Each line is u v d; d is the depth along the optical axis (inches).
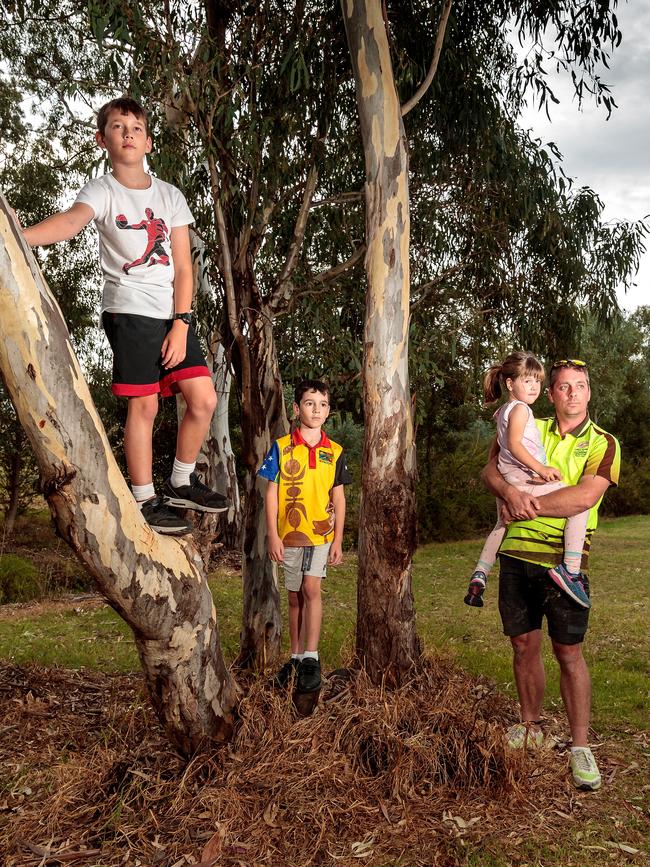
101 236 108.3
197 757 138.2
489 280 327.6
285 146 242.2
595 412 827.4
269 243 255.6
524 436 149.9
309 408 169.3
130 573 103.7
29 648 270.4
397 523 180.5
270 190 235.9
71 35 456.1
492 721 163.3
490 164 291.3
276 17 230.2
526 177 304.5
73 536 96.2
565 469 149.6
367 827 129.0
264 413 233.0
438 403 626.5
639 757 160.9
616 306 333.4
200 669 127.6
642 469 835.4
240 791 133.6
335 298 288.4
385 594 180.1
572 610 144.1
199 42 219.6
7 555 471.8
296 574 169.6
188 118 239.0
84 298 646.5
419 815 132.6
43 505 738.2
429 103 281.3
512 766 143.1
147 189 110.0
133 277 107.4
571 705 146.6
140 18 203.3
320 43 233.0
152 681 126.7
